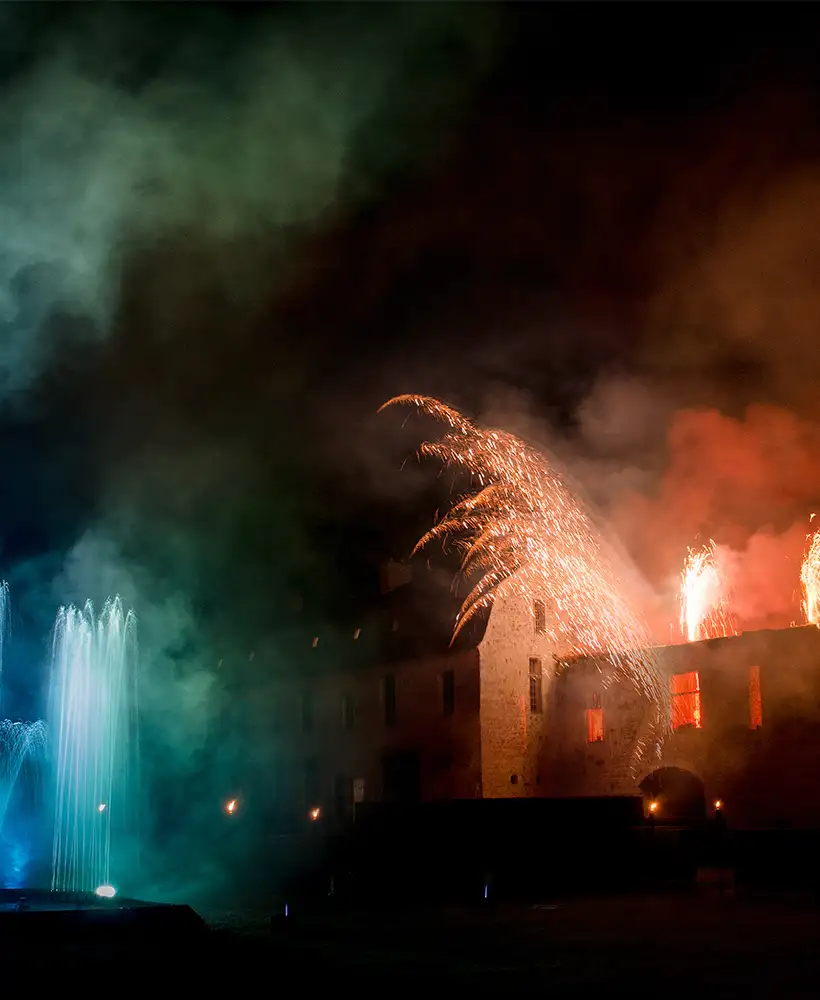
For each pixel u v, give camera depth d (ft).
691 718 134.10
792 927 70.13
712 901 86.48
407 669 153.48
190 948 60.75
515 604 147.64
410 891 96.84
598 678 142.72
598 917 77.82
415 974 54.39
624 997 48.06
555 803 99.35
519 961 58.54
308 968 56.08
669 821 118.93
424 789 147.64
